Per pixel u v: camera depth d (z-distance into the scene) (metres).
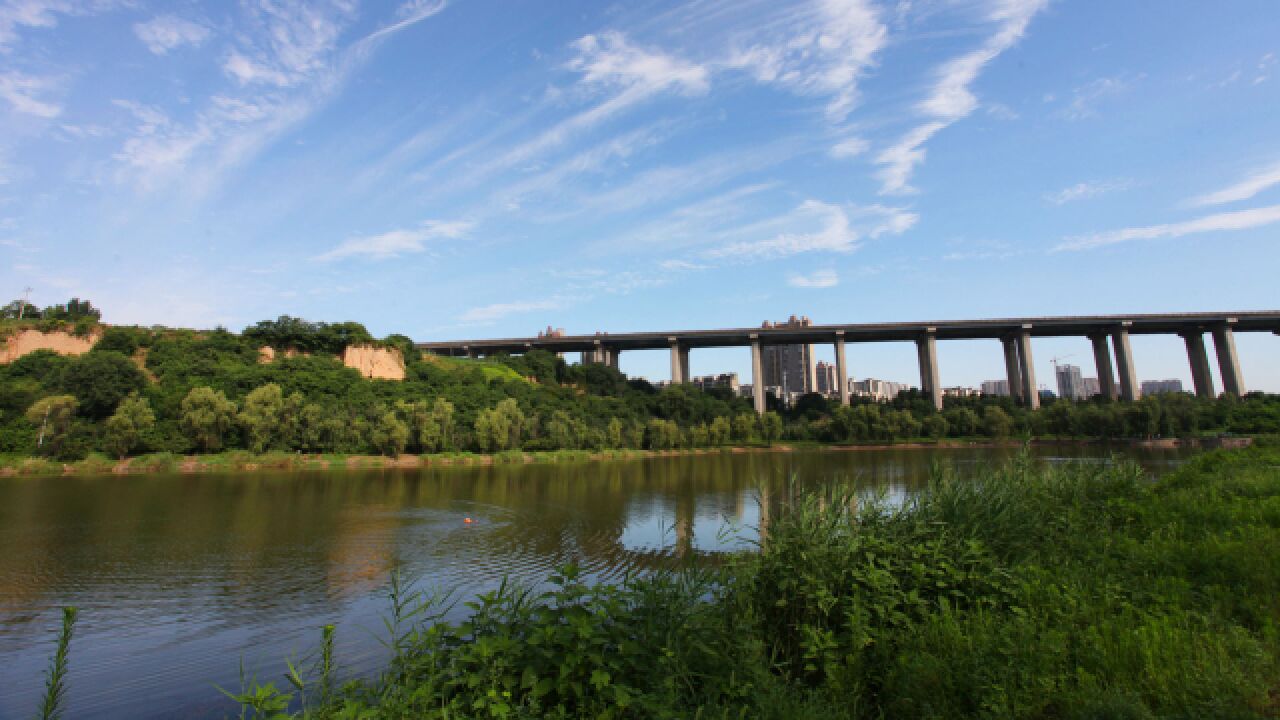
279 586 25.33
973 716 7.42
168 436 79.25
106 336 99.38
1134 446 110.12
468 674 8.03
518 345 187.12
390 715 7.61
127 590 24.72
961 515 13.07
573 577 9.62
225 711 14.92
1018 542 12.88
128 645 18.98
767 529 11.88
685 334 174.75
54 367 86.31
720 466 89.62
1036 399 155.12
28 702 15.49
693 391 156.50
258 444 81.75
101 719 14.59
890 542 11.77
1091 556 12.62
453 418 99.88
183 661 17.73
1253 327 160.25
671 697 7.79
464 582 26.17
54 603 23.14
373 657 17.61
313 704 8.58
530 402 122.88
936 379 161.50
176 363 96.12
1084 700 6.91
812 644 9.34
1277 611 8.84
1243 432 114.00
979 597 10.47
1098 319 155.00
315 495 53.59
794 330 168.62
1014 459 17.80
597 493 57.81
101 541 34.12
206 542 34.00
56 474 66.50
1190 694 6.84
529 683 7.69
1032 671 7.75
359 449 89.62
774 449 128.12
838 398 178.62
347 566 28.81
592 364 169.50
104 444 72.75
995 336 174.38
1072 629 8.90
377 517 42.81
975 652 8.34
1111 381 162.12
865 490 14.82
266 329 117.00
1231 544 11.45
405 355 135.62
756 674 8.64
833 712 8.00
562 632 8.28
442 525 40.06
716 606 10.44
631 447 120.25
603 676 7.64
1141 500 16.88
